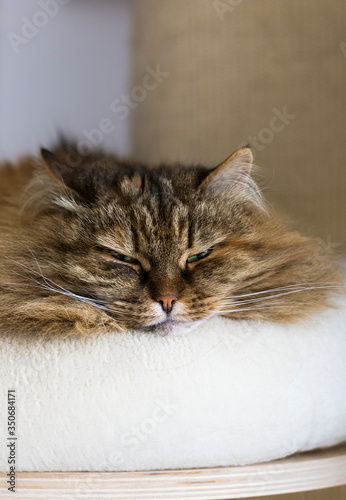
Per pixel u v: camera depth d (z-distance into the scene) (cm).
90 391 47
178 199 54
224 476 48
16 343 48
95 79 94
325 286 54
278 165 79
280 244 56
